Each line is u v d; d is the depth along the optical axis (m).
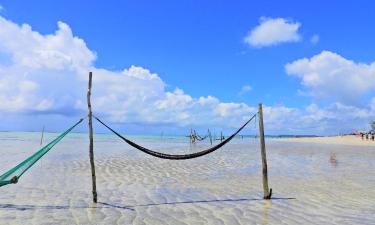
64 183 14.83
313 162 25.80
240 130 12.82
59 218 9.21
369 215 9.88
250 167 22.06
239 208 10.68
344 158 29.69
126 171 18.91
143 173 18.30
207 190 13.75
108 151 33.50
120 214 9.74
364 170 20.69
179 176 17.52
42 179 15.80
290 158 29.48
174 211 10.20
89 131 11.52
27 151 32.50
